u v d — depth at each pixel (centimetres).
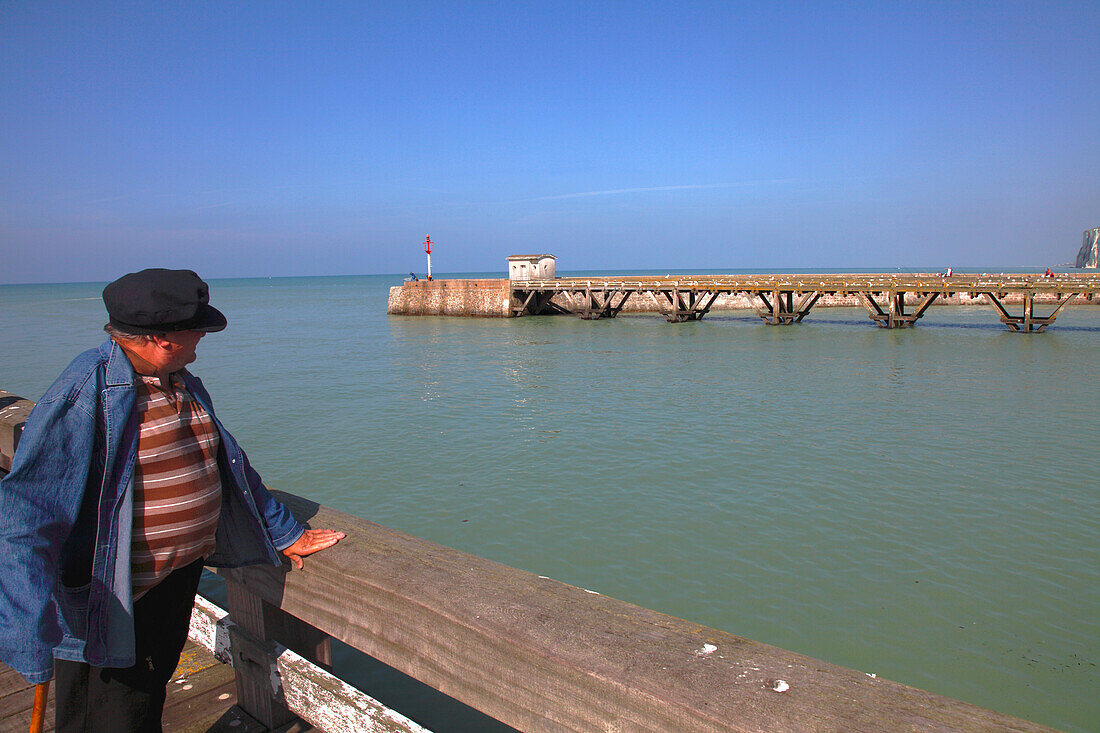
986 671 539
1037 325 3256
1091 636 585
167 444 173
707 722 118
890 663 551
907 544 767
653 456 1112
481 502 919
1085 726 475
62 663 174
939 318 3931
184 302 165
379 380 1922
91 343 3158
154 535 173
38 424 151
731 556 745
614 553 757
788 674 126
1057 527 805
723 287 3700
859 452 1120
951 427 1284
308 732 246
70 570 168
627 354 2448
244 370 2139
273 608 239
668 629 145
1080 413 1395
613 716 131
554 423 1356
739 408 1475
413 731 184
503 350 2620
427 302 4469
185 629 198
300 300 8075
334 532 209
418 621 167
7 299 9656
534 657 142
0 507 151
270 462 1116
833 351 2473
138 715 186
